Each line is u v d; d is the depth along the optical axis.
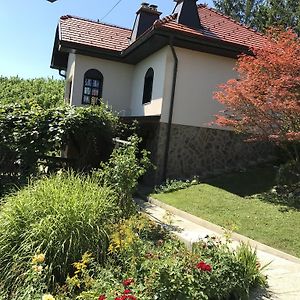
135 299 3.41
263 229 7.75
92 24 18.53
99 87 17.14
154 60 14.57
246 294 4.50
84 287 4.20
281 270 5.74
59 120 9.06
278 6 27.70
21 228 4.98
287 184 10.72
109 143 9.40
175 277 3.88
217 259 4.62
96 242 4.85
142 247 4.62
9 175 8.87
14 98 24.92
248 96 10.68
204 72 13.78
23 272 4.48
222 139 13.98
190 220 8.98
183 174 13.48
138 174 6.95
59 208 4.99
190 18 13.80
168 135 13.27
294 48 10.28
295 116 10.02
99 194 5.65
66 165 9.15
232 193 10.80
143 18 16.84
